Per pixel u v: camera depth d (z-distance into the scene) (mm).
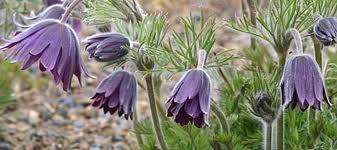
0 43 567
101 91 374
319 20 370
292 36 368
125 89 375
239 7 851
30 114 710
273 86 378
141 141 469
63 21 363
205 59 372
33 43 352
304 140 447
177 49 406
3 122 690
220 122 418
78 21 451
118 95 374
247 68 480
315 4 381
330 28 363
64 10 417
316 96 338
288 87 341
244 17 380
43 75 778
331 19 368
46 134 671
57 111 719
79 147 652
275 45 375
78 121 701
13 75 758
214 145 413
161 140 413
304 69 341
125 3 408
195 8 831
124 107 373
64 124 696
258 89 385
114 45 371
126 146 650
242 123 469
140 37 389
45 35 354
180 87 341
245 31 381
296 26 375
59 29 357
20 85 762
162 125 472
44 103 733
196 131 459
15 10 585
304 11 370
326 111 452
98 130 683
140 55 384
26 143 653
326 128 437
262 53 463
